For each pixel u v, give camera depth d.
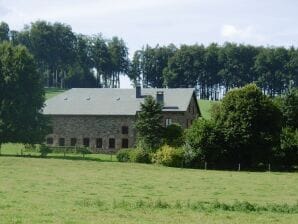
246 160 64.19
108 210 24.03
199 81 164.62
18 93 73.12
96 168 53.06
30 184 36.00
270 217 23.31
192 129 64.00
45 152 78.06
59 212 22.89
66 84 175.50
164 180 42.69
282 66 159.12
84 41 180.25
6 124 71.62
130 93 91.75
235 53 161.62
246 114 63.69
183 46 165.50
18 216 21.39
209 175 50.09
